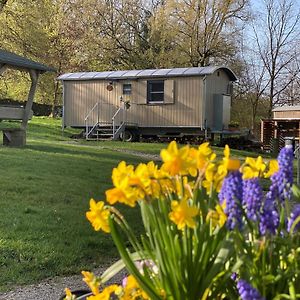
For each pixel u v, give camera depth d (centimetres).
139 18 3312
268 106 3516
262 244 196
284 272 198
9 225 604
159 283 203
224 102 2106
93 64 3275
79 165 1152
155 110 2120
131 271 202
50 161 1166
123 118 2178
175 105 2084
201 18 3022
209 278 195
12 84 3186
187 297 193
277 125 2297
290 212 218
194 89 2047
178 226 192
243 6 3062
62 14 3203
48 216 662
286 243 199
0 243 538
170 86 2086
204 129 2038
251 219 203
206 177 211
